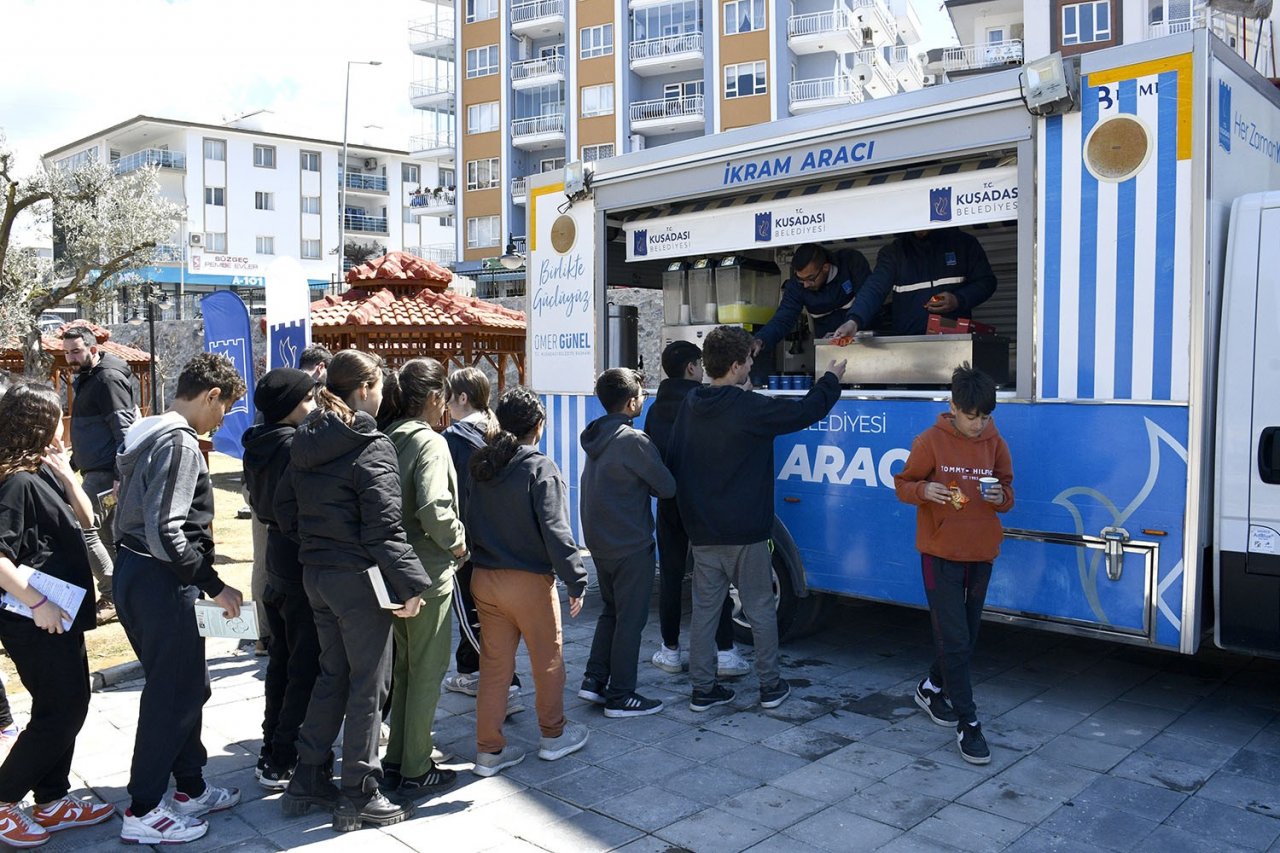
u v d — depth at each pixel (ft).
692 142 18.65
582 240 20.75
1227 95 13.64
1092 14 96.68
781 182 17.47
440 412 12.87
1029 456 14.52
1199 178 12.96
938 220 15.97
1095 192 13.84
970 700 13.17
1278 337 12.94
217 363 11.60
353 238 197.88
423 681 12.25
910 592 15.88
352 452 11.18
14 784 10.89
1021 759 13.17
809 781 12.64
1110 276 13.74
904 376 16.38
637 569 14.82
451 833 11.43
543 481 12.82
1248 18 26.18
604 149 133.39
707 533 14.74
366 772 11.54
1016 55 112.57
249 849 11.08
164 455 10.82
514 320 42.65
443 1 156.35
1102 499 13.83
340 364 11.67
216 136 178.91
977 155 15.25
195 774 11.76
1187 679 16.35
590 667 15.74
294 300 27.73
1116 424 13.71
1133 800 11.89
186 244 167.84
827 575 16.97
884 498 16.20
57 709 10.89
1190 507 13.10
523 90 140.15
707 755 13.58
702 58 126.82
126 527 11.13
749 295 20.71
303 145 188.85
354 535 11.20
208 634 11.25
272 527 12.53
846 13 122.52
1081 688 15.99
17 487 10.56
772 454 15.08
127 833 11.08
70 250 59.93
